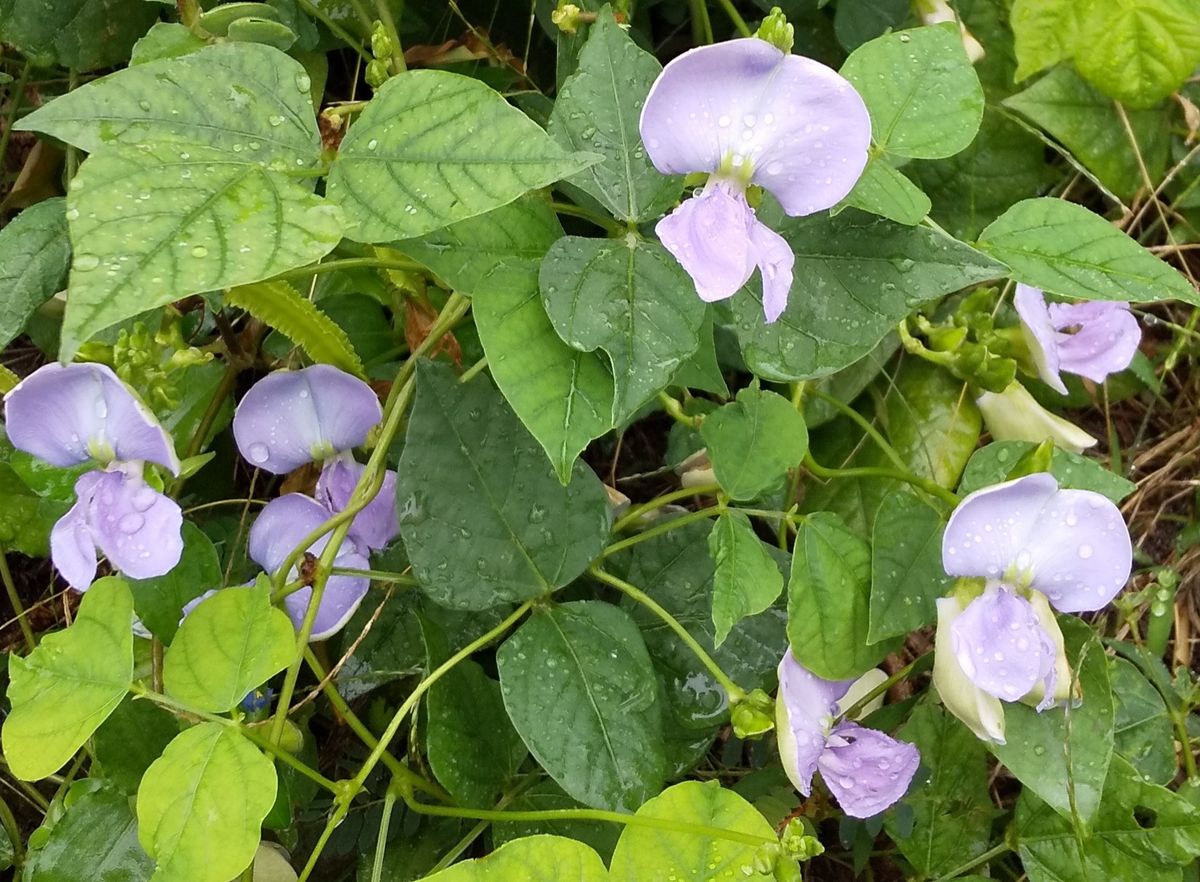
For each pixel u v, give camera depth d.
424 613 0.27
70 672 0.21
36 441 0.22
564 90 0.22
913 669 0.28
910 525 0.24
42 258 0.24
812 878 0.31
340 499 0.26
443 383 0.23
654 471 0.32
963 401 0.31
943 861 0.28
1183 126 0.35
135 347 0.23
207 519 0.30
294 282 0.27
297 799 0.26
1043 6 0.32
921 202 0.22
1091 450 0.36
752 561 0.23
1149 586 0.31
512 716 0.23
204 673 0.21
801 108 0.20
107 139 0.19
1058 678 0.23
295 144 0.20
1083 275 0.24
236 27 0.24
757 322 0.23
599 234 0.29
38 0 0.28
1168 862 0.25
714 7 0.33
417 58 0.31
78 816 0.24
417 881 0.20
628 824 0.22
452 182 0.19
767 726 0.23
